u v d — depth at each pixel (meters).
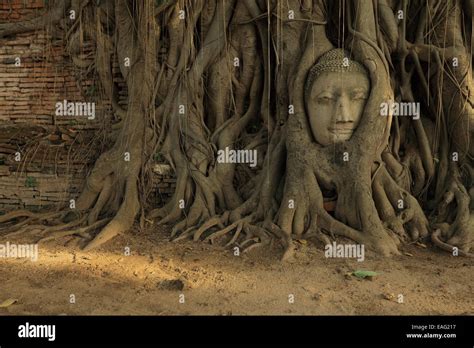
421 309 4.70
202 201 7.30
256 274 5.55
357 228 6.60
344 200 6.73
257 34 7.99
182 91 7.76
